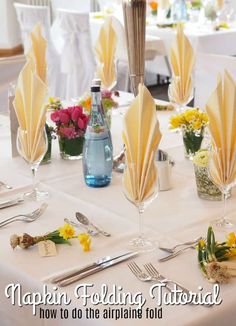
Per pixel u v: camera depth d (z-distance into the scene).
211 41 4.88
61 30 5.05
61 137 1.91
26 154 1.61
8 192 1.68
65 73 5.18
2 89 2.92
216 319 1.06
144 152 1.26
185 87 2.30
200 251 1.22
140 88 1.25
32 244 1.32
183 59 2.27
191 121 1.88
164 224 1.45
